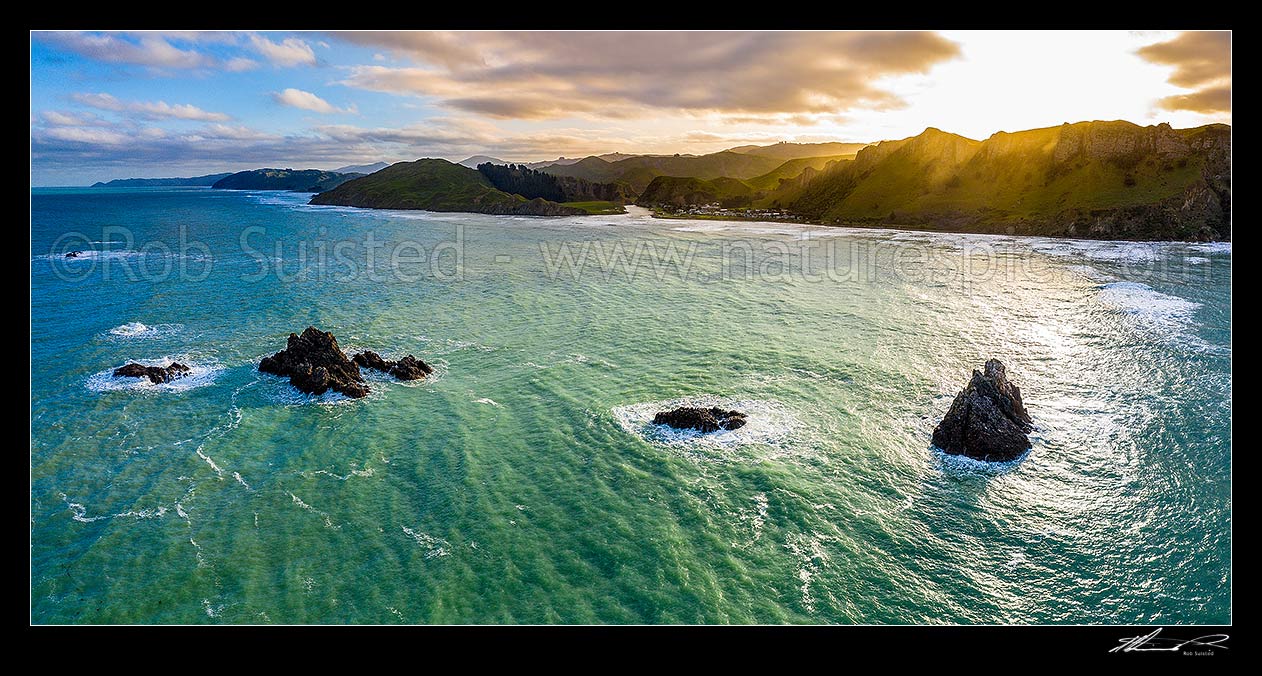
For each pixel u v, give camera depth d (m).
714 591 27.34
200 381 49.91
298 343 51.12
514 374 52.12
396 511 33.16
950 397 47.03
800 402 46.09
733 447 39.41
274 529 31.64
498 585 27.77
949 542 30.75
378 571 28.66
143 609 26.19
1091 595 27.16
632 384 49.66
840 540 30.81
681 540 30.73
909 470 37.00
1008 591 27.50
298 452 39.12
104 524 31.88
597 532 31.36
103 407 44.97
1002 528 31.77
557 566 28.98
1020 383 49.19
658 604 26.56
